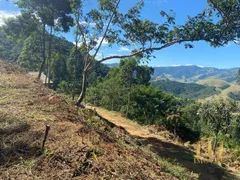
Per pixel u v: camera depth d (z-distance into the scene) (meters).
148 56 12.20
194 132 16.20
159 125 16.06
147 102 20.00
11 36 20.28
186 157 9.90
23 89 7.25
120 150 4.56
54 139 3.99
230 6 10.04
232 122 12.38
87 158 3.67
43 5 17.27
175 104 20.69
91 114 8.15
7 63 14.05
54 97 6.79
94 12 12.62
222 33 10.55
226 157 10.78
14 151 3.46
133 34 11.86
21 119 4.60
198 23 10.62
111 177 3.35
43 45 19.31
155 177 3.99
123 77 26.84
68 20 18.31
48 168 3.21
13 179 2.88
